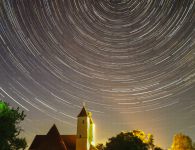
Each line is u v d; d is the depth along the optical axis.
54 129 48.44
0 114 23.72
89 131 51.38
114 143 37.03
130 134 38.78
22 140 25.03
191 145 43.31
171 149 44.34
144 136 48.94
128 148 36.16
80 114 50.91
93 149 50.16
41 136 50.69
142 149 37.97
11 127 24.02
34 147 49.12
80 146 48.12
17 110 25.67
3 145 22.84
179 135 44.06
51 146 46.53
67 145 49.22
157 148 48.22
